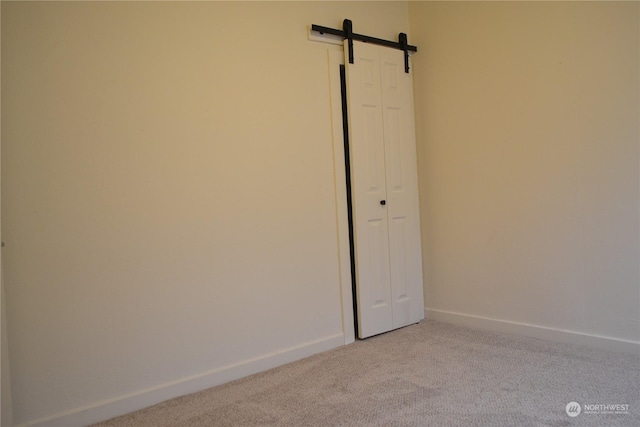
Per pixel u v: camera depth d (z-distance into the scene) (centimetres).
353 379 228
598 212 246
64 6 195
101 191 202
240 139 246
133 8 213
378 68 310
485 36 293
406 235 324
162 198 219
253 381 234
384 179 310
